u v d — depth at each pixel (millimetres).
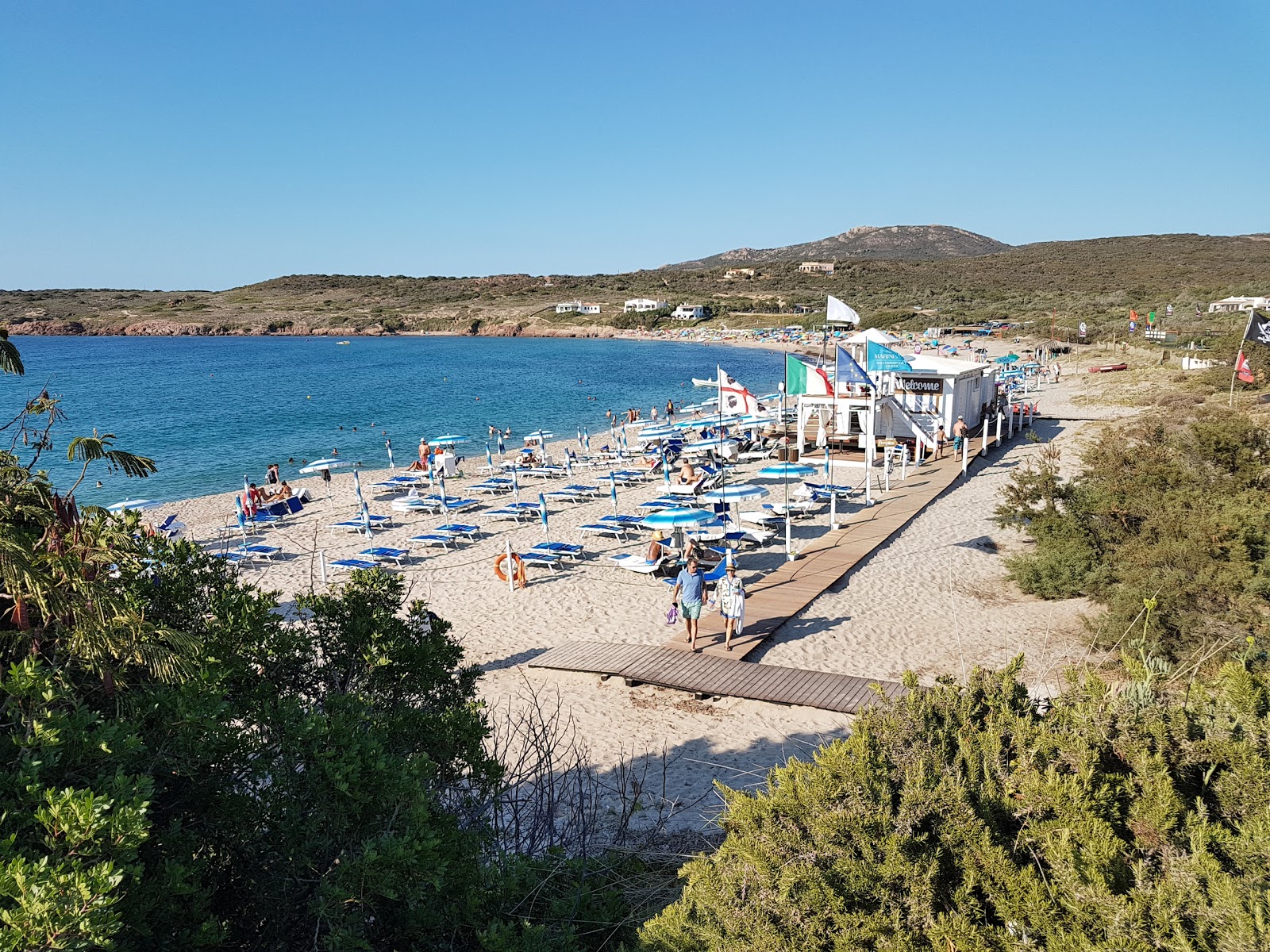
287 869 3500
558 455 32812
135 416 47094
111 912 2336
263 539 19781
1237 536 9781
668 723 9109
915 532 17297
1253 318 16641
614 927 4410
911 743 3869
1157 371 45250
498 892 4082
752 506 20516
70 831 2496
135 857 2641
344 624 5223
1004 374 47719
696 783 7695
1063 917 3006
